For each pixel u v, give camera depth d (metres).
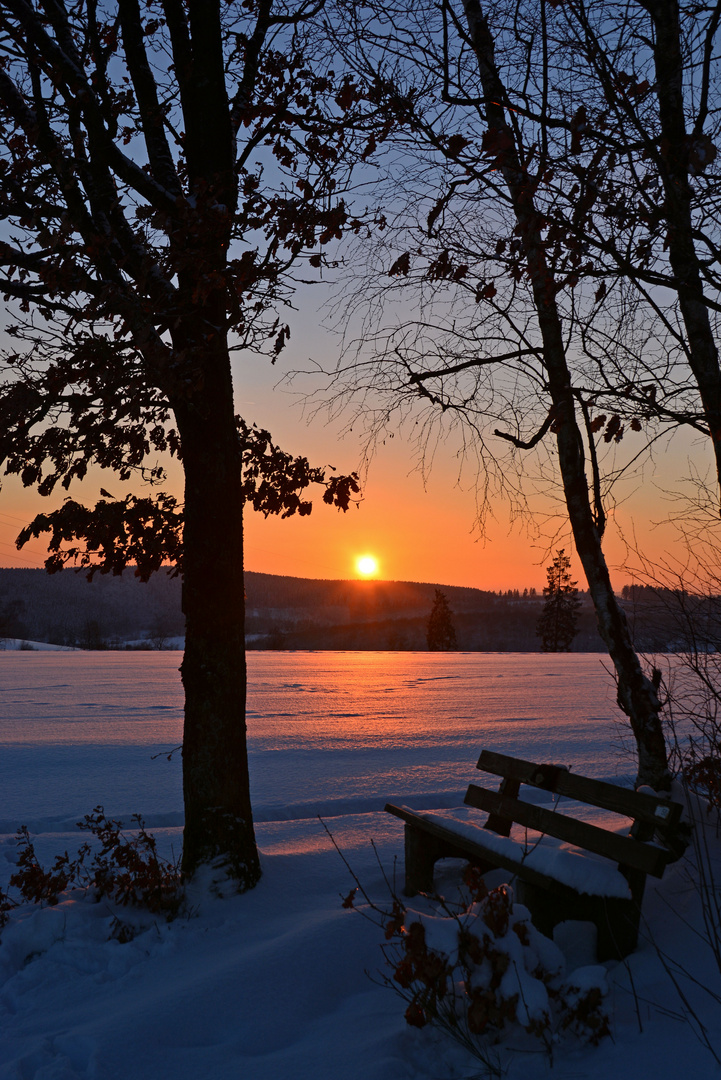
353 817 7.50
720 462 4.87
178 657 47.16
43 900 4.82
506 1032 3.11
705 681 4.84
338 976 3.70
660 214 3.93
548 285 4.13
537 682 27.98
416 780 9.90
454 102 4.39
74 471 5.70
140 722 15.82
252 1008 3.41
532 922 3.80
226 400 5.31
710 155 3.51
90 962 4.09
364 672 34.22
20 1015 3.62
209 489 5.20
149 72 5.76
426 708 19.11
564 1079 2.80
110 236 5.45
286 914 4.62
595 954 3.77
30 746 12.52
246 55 5.77
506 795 4.86
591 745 12.73
